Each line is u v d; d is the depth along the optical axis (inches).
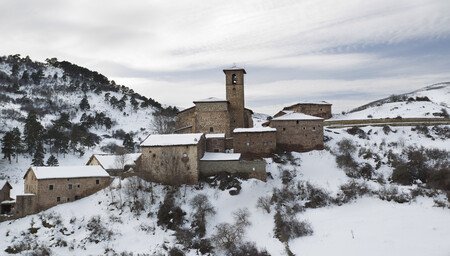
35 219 3659.0
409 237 3191.4
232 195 3907.5
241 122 5241.1
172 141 4141.2
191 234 3437.5
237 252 3221.0
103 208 3735.2
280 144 4783.5
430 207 3727.9
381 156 4761.3
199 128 4990.2
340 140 5088.6
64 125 7770.7
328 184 4192.9
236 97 5270.7
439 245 3019.2
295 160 4611.2
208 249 3282.5
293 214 3720.5
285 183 4183.1
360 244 3157.0
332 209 3843.5
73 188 3917.3
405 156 4704.7
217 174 4168.3
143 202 3752.5
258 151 4596.5
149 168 4060.0
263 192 4005.9
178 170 4035.4
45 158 6176.2
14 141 5900.6
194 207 3700.8
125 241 3378.4
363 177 4352.9
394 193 3969.0
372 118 6461.6
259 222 3614.7
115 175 4173.2
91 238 3383.4
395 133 5585.6
